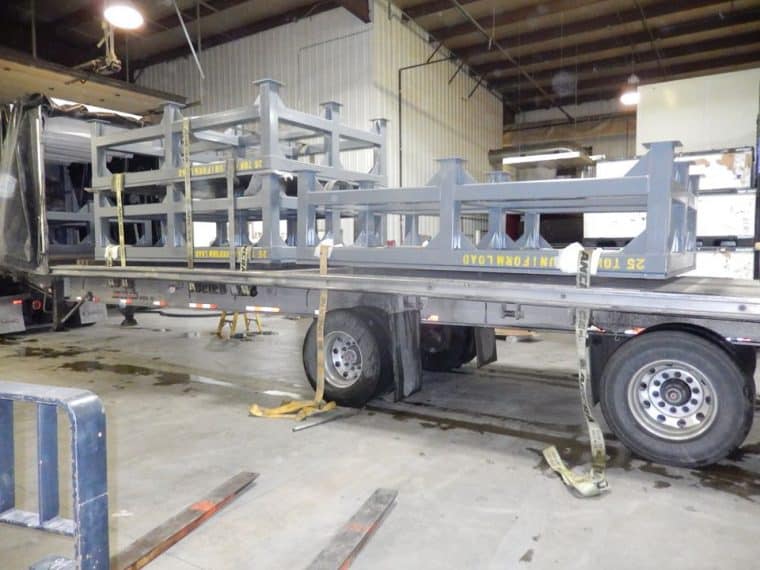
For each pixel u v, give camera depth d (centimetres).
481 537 256
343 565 228
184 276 474
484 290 355
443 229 388
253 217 544
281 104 452
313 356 461
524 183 354
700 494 299
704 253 732
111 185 541
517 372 579
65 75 946
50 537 261
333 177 500
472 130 1477
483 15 1184
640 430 337
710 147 824
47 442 158
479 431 400
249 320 934
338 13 1122
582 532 260
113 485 313
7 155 632
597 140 1636
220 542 253
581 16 1170
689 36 1245
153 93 1090
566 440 382
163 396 497
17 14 1160
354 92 1120
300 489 306
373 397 446
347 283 400
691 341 320
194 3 1104
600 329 351
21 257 618
